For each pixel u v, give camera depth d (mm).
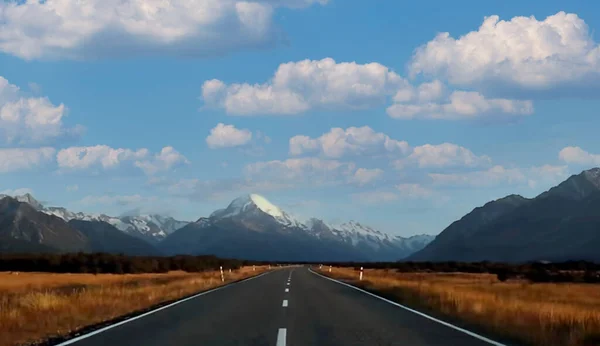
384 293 32281
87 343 13797
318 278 56875
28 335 15164
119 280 57562
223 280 51938
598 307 25766
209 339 14398
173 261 107062
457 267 109250
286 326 16984
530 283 57781
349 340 14141
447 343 13648
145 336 14977
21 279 60750
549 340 13664
